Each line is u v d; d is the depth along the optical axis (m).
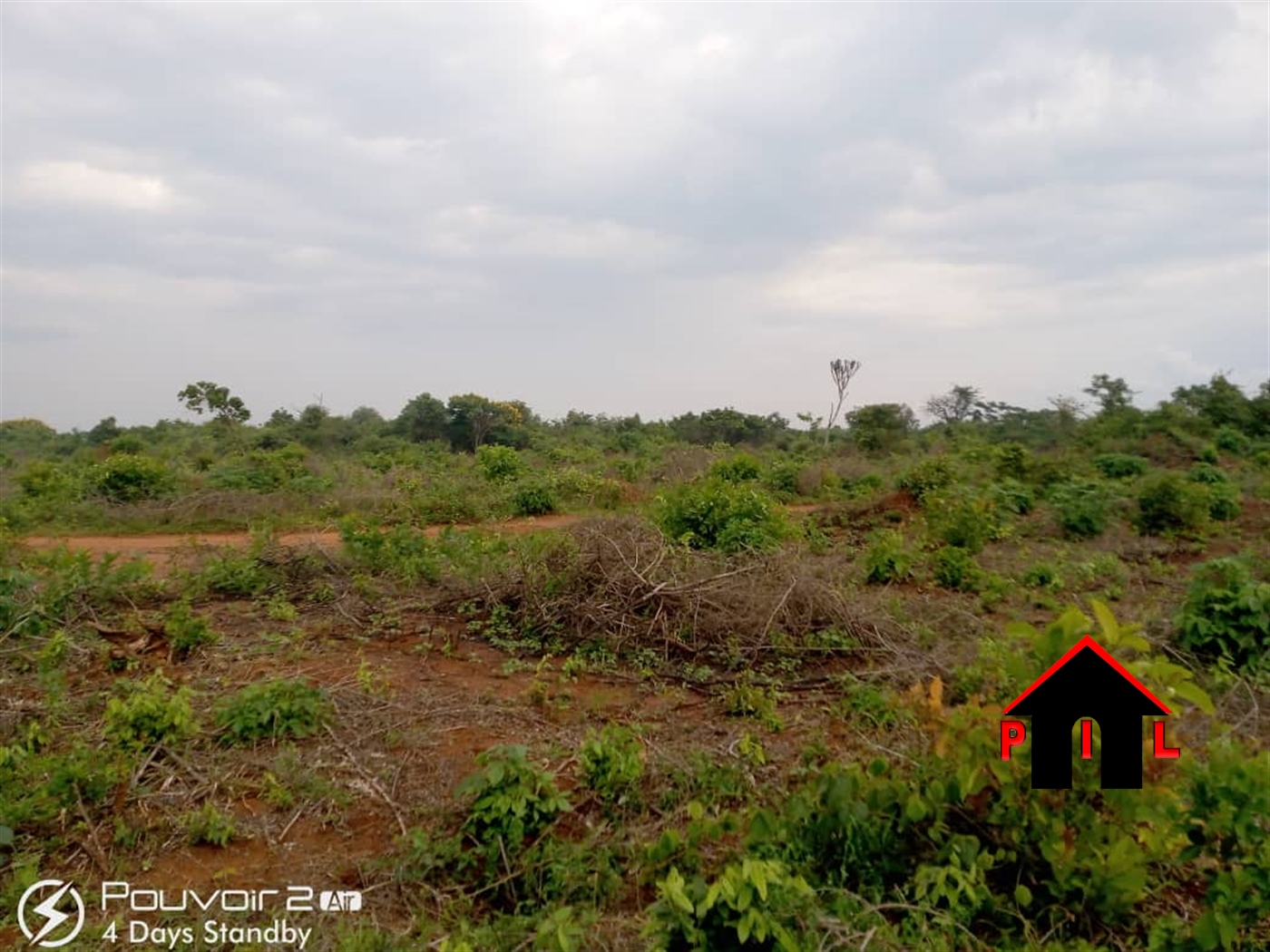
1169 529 10.82
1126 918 3.12
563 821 3.81
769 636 6.18
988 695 4.04
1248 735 4.68
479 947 2.97
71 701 5.04
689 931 2.59
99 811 3.88
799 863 3.21
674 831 3.36
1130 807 2.95
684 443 24.22
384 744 4.60
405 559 7.93
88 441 26.78
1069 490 11.66
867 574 8.38
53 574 7.10
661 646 6.14
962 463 14.70
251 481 14.85
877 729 4.75
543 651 6.16
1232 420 20.17
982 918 3.09
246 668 5.68
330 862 3.60
